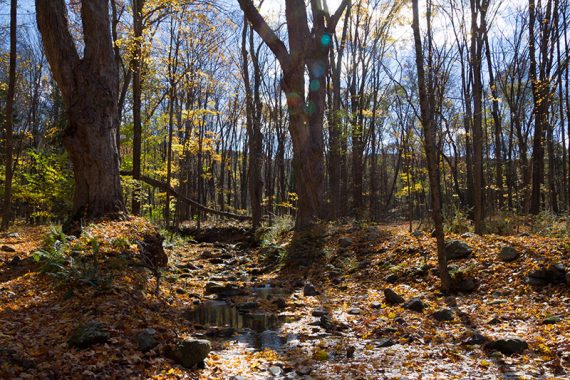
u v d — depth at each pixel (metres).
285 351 6.11
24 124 34.16
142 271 9.07
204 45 17.66
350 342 6.51
